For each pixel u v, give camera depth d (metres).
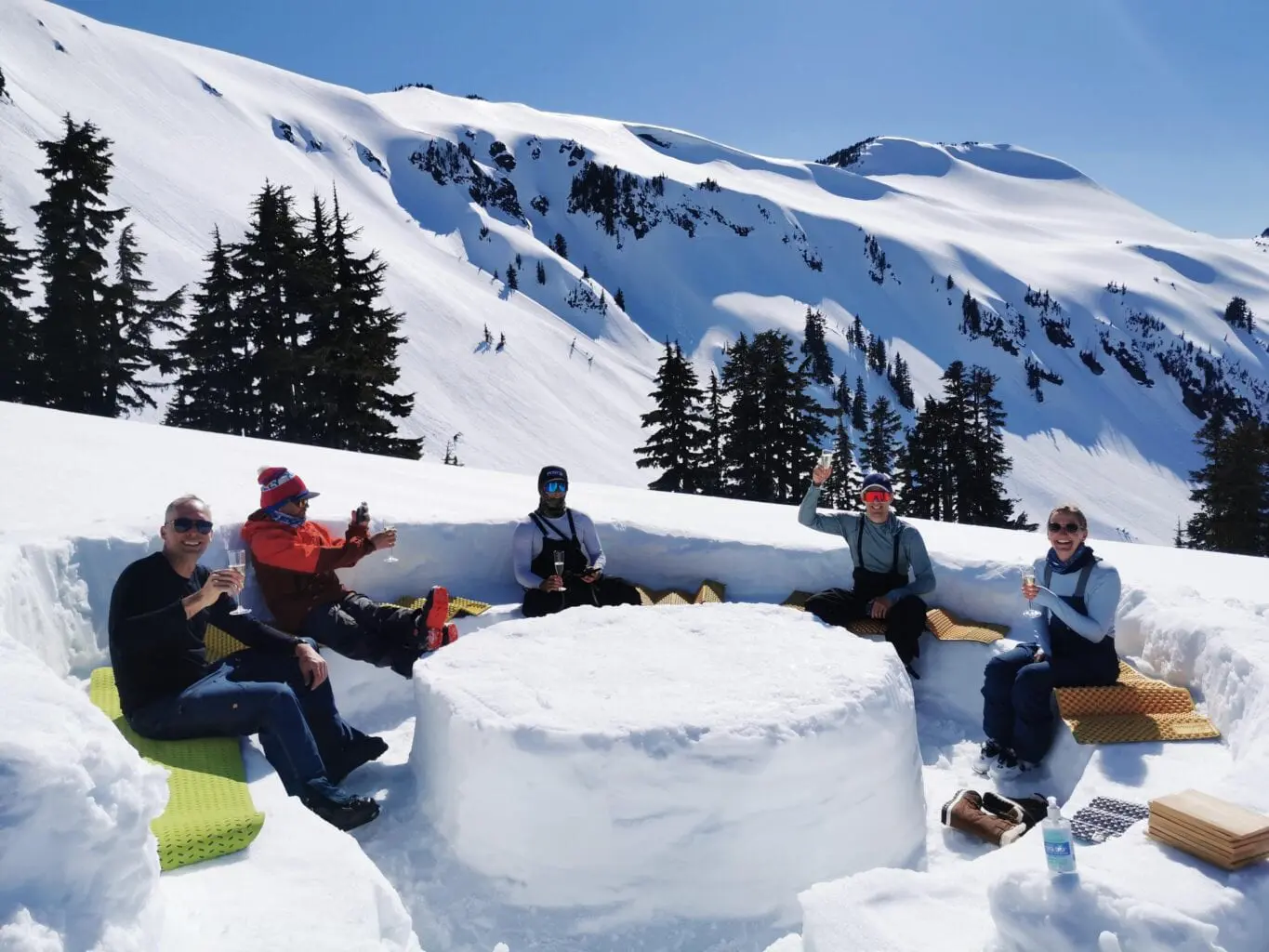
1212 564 6.71
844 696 3.41
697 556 5.88
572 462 93.06
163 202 104.56
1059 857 2.16
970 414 44.31
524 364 111.31
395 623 4.57
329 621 4.47
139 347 32.38
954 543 6.46
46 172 31.11
